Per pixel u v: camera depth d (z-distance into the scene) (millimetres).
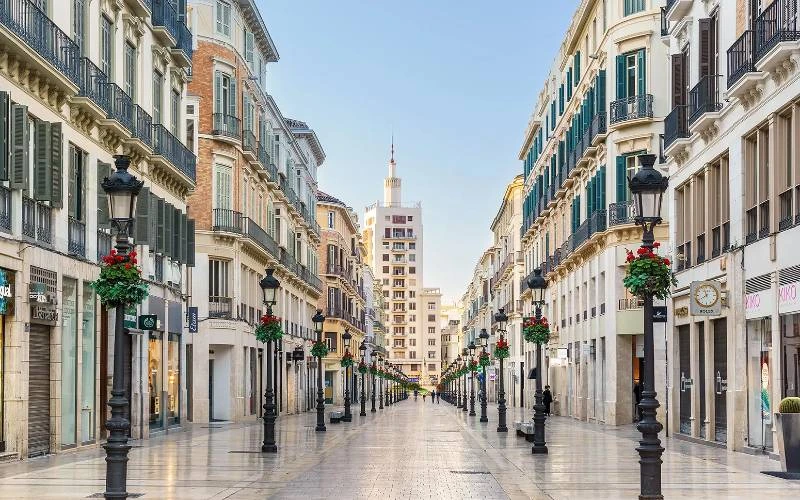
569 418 55000
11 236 22359
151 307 34750
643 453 14828
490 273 117812
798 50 21938
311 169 83375
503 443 31922
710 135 29250
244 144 52125
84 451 26875
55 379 25422
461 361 105000
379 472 21234
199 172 48844
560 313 60312
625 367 44094
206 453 26578
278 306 64688
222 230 49188
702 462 23094
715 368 29172
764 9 24562
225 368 49812
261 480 19250
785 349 23406
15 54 22219
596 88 46406
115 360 14156
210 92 49344
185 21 39750
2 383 22688
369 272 142375
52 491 16859
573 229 53844
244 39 54000
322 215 99000
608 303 44625
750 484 18203
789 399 20625
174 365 39312
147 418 34000
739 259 26375
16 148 22125
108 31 30516
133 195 14789
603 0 47094
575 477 20031
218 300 49500
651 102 42438
